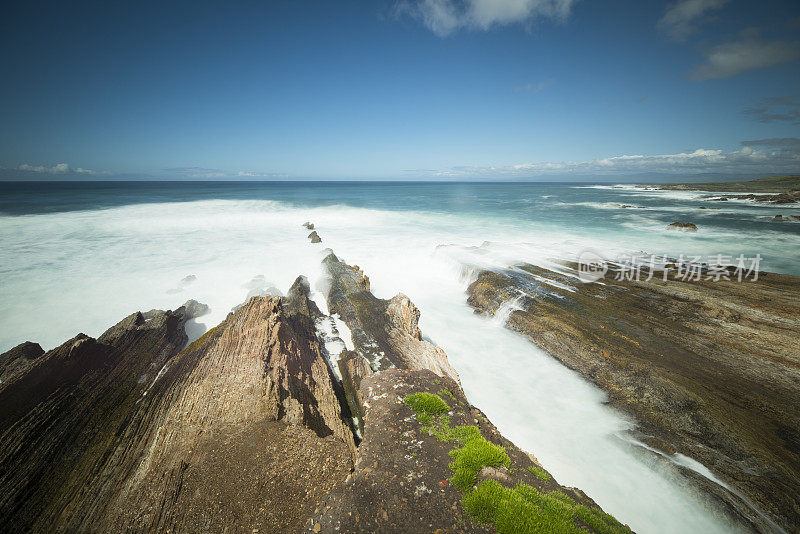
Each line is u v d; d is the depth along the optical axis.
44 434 8.62
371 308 17.56
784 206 62.47
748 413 10.27
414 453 7.13
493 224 43.88
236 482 6.82
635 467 9.41
